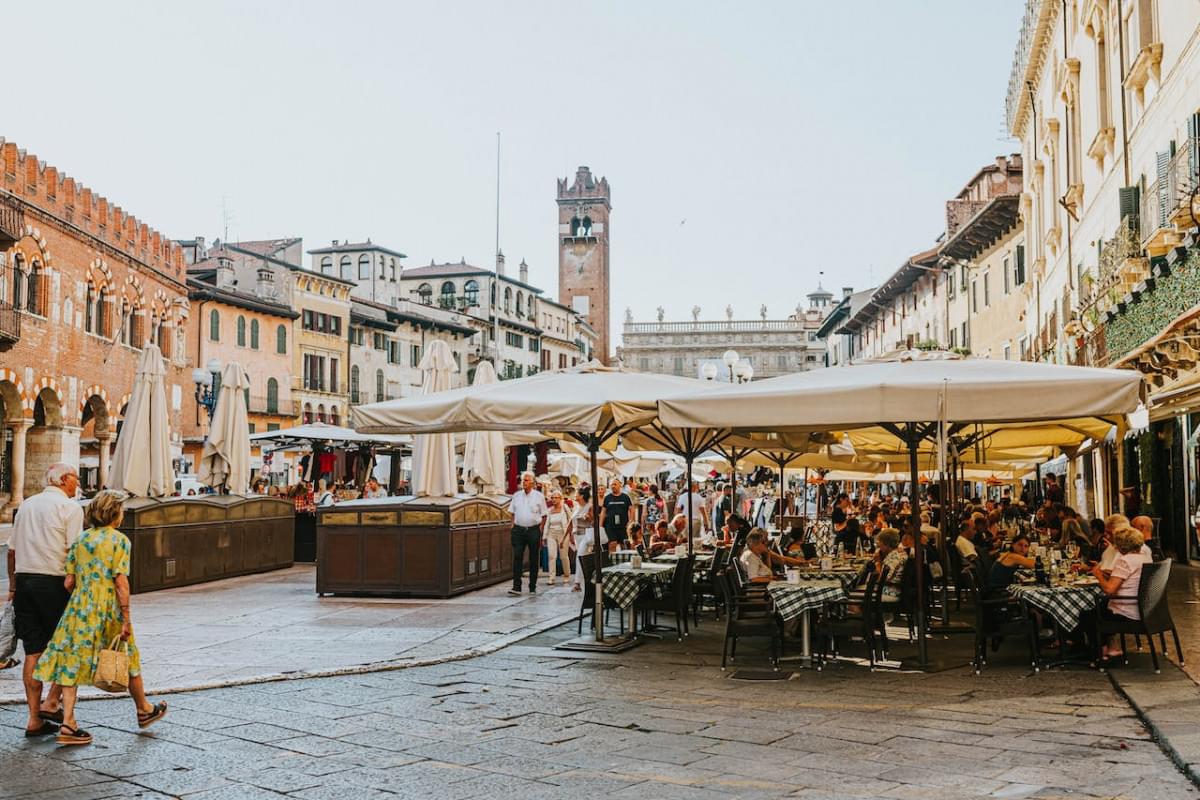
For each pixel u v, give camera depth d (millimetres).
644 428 15008
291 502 24484
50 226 41594
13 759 7680
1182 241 18906
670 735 8320
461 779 7125
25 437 41062
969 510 23500
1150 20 23922
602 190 131375
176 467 53875
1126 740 7930
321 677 10898
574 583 20438
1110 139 27703
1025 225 42500
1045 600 10852
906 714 8977
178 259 56344
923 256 57250
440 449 18922
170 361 54938
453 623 14734
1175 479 24031
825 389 10391
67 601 8461
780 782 6957
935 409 10055
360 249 83688
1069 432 17297
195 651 12336
